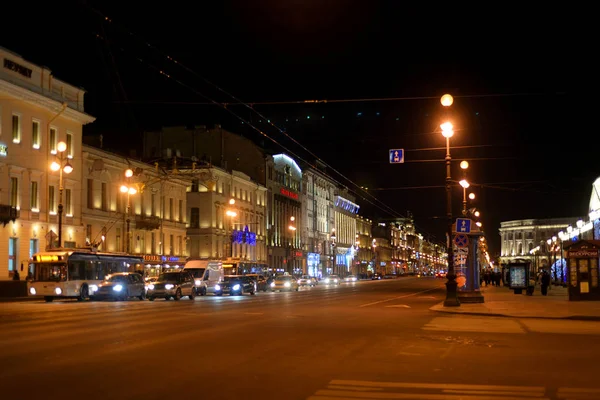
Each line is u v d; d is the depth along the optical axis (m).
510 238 174.38
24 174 47.84
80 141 54.53
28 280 41.28
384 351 14.20
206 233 77.50
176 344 14.84
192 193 78.38
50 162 50.31
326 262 125.81
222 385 9.91
